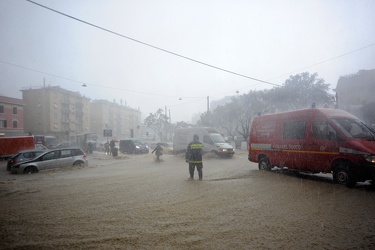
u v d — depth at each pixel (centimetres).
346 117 858
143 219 492
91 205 604
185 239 393
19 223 481
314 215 497
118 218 500
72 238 404
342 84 4200
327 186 771
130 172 1249
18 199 692
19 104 4794
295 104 2906
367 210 523
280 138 1032
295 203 585
